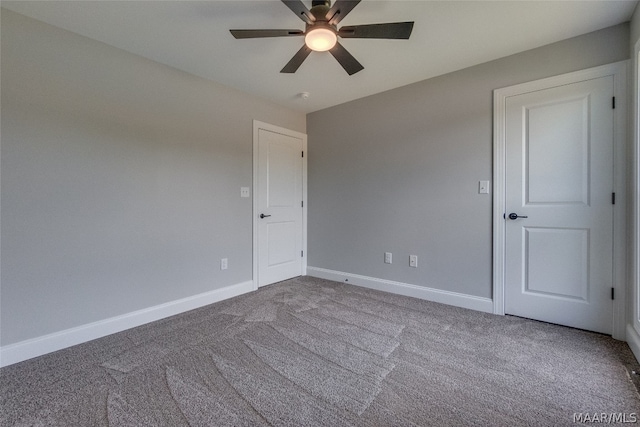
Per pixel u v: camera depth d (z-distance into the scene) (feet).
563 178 7.32
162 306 8.27
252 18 6.38
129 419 4.33
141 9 6.00
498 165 8.19
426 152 9.51
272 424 4.24
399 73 9.00
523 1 5.80
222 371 5.58
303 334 7.13
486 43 7.35
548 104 7.47
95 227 7.07
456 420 4.30
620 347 6.32
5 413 4.47
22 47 6.07
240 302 9.49
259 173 11.03
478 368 5.63
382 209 10.61
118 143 7.45
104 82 7.20
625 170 6.55
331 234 12.17
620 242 6.63
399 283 10.24
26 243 6.15
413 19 6.38
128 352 6.33
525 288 7.94
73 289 6.75
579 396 4.79
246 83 9.71
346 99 11.23
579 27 6.70
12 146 5.97
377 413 4.45
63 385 5.17
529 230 7.82
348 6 4.86
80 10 5.99
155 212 8.16
